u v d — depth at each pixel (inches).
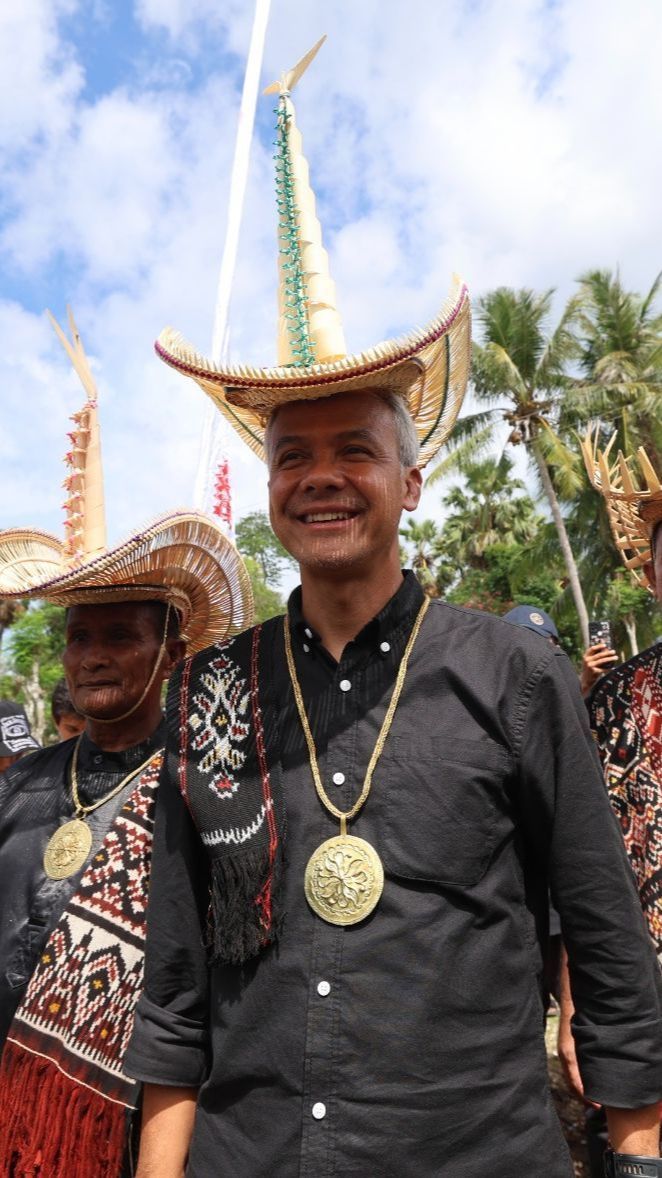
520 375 1050.7
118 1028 81.7
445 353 76.9
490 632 68.6
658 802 91.4
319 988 59.5
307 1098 57.9
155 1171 65.3
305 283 77.4
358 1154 56.1
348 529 67.8
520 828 65.9
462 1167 56.2
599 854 63.3
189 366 66.9
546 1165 58.2
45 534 115.8
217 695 73.2
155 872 72.2
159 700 104.0
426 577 1782.7
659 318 1053.8
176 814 71.6
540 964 64.6
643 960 62.4
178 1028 67.9
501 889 62.2
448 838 61.3
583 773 64.3
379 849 61.8
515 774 64.1
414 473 76.2
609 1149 62.5
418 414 84.7
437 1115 56.6
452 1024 58.3
